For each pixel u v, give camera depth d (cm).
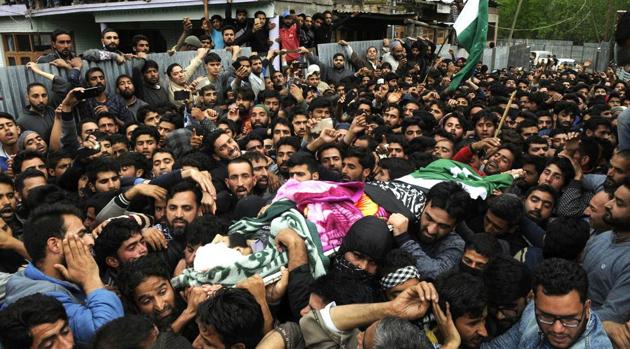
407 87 1027
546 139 538
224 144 455
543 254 304
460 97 863
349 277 242
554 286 204
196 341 216
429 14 2142
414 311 217
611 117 677
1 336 201
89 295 239
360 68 1214
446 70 1359
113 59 750
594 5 3669
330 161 427
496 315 246
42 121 605
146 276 241
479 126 609
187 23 969
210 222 295
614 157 359
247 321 207
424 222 298
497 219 324
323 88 985
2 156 515
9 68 628
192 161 424
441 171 382
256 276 246
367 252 254
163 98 774
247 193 390
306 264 260
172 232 328
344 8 1619
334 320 218
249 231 301
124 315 229
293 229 274
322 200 304
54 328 204
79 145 541
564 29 3916
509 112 738
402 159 420
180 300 261
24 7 1644
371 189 327
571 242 286
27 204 377
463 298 221
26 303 205
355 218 296
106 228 280
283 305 263
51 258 257
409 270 244
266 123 654
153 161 474
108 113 599
